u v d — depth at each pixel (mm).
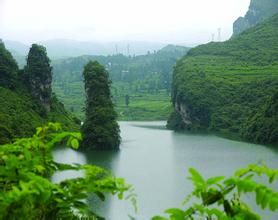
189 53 196000
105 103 84500
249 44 192000
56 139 2812
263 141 97812
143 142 95188
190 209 2240
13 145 2803
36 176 2414
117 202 31641
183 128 146625
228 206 2201
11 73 101375
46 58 106562
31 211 2342
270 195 2029
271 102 104500
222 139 105062
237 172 2221
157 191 42250
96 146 79062
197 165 60844
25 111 93938
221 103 140625
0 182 2553
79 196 2545
